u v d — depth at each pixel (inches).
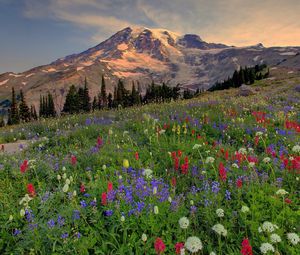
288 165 347.3
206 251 224.2
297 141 459.2
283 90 1574.8
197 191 313.7
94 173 353.1
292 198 288.7
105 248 218.1
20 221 259.8
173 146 450.9
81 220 243.9
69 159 409.4
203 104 863.1
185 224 213.0
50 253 214.5
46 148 531.8
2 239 232.4
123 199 267.6
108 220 248.2
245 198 288.4
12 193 308.2
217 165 368.5
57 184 333.7
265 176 322.7
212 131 543.8
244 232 239.6
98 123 701.3
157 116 689.6
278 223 241.9
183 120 611.5
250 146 461.1
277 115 629.9
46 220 247.1
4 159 418.9
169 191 301.6
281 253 213.9
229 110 698.2
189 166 373.1
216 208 266.7
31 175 363.3
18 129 832.3
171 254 208.7
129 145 465.7
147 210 254.2
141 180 296.4
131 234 234.5
